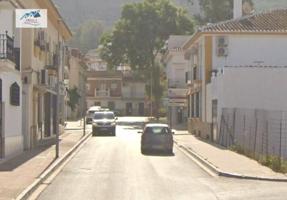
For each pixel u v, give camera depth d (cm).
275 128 3519
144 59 9706
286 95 4519
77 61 10906
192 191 2055
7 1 3017
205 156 3422
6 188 2033
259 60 5238
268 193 2020
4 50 2997
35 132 4156
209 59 5262
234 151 3784
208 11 9912
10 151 3259
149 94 10831
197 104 5925
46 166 2791
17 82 3459
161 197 1898
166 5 9719
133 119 10725
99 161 3219
